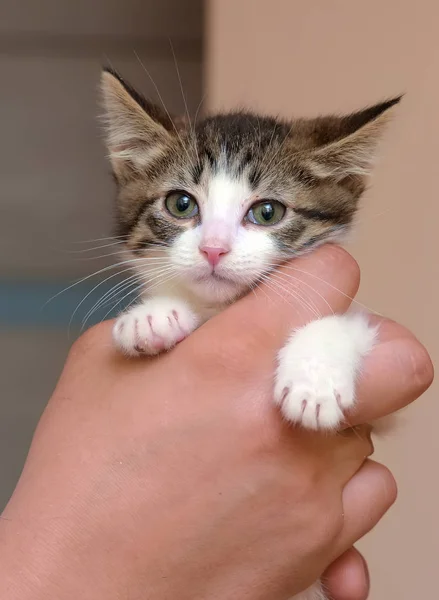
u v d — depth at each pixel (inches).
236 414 5.8
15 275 12.9
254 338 6.1
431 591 10.4
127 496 5.6
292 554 5.8
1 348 13.0
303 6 10.0
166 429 5.8
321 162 7.6
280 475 5.7
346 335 6.2
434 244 9.8
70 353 7.1
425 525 10.3
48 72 12.2
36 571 5.3
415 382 6.1
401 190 9.9
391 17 9.7
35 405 13.3
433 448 10.1
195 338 6.2
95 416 6.1
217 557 5.6
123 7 11.7
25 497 5.8
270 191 7.3
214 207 7.2
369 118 7.5
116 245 9.3
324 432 5.8
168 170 7.7
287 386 5.7
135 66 11.8
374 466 6.8
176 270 7.3
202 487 5.7
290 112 10.3
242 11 10.1
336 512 6.0
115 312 9.9
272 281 6.8
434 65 9.7
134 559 5.5
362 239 10.0
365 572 7.1
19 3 11.8
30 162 12.6
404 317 10.1
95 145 12.5
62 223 12.8
